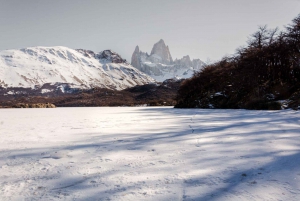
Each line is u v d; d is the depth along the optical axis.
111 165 2.59
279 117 8.51
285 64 20.09
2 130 6.30
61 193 1.85
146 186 1.94
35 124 8.15
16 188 1.98
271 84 20.39
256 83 21.19
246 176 2.12
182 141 3.97
